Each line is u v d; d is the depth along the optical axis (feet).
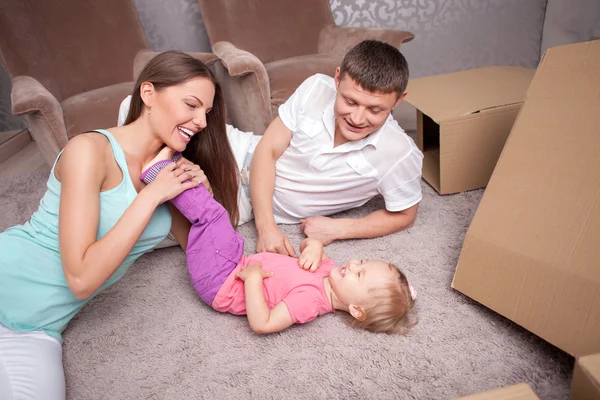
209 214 4.00
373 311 3.84
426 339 3.88
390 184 4.83
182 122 3.59
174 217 4.63
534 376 3.51
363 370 3.63
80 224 3.24
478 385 3.48
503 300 3.75
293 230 5.41
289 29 8.43
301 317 3.89
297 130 4.87
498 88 5.93
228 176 4.56
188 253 4.15
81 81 7.57
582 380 2.46
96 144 3.41
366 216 5.16
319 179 4.96
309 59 7.57
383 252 4.92
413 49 9.91
